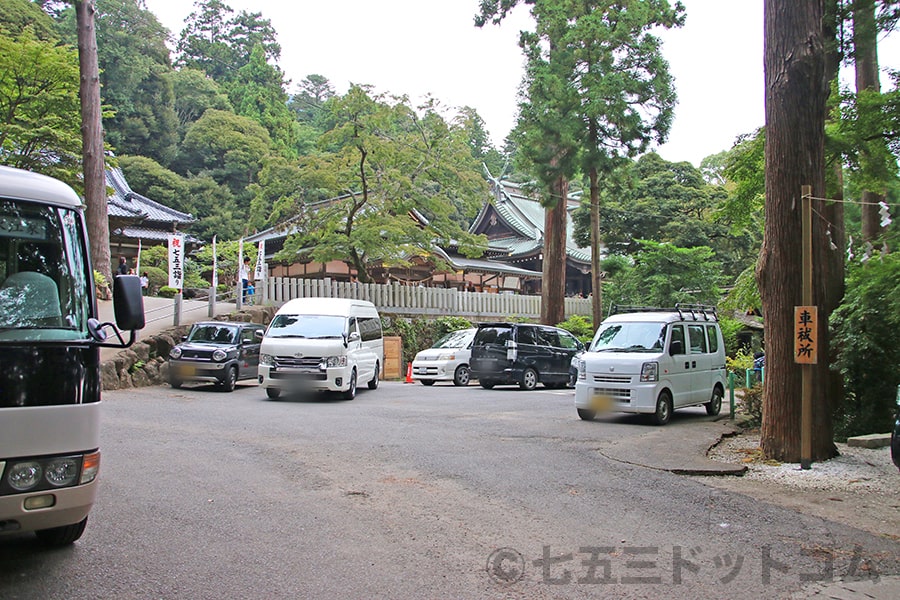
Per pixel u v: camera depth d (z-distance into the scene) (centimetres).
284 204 2434
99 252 2017
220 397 1491
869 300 1071
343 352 1489
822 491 744
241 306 2245
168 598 412
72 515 427
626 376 1194
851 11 1048
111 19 5294
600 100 2138
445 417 1226
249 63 6356
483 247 2731
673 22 2203
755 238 3500
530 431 1087
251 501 626
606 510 634
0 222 448
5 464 395
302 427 1058
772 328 904
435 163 2495
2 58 2048
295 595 420
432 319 2727
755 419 1289
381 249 2438
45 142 2147
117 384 1573
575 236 3750
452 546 521
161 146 5231
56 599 407
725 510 653
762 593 453
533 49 2306
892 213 1252
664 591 450
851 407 1162
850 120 1060
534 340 1952
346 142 2386
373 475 742
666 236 3422
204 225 4831
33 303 439
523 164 2394
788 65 882
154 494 639
